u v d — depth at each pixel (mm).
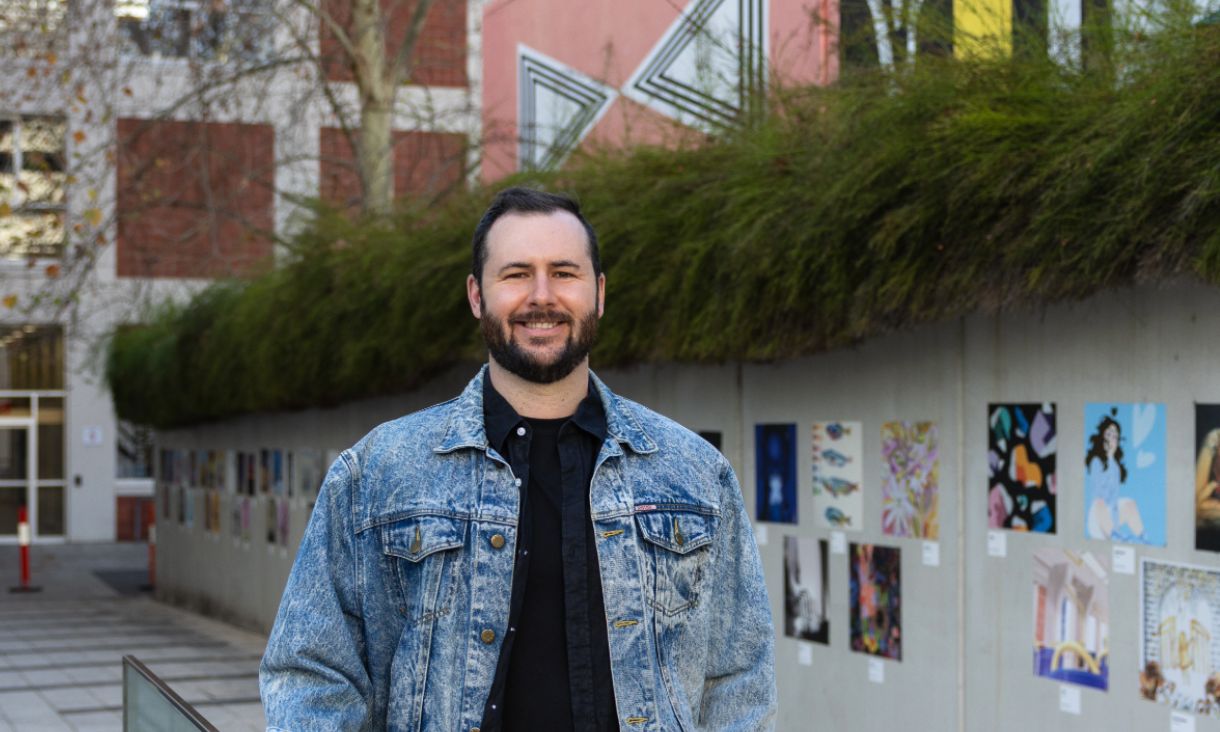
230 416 15648
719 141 6523
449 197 9047
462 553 2377
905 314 5375
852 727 6035
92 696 10375
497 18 12656
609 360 7062
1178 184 4078
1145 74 4387
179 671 11867
